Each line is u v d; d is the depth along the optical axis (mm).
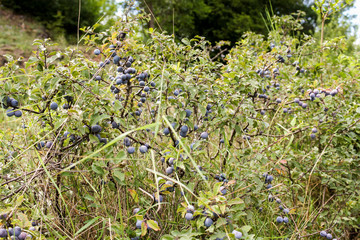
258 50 4293
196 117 2578
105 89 2199
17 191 1786
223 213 1510
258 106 3564
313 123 3098
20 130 2527
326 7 3945
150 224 1600
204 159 2818
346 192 2727
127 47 2199
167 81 2123
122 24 2451
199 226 1577
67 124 1898
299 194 3023
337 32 7918
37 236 1572
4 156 2219
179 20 12648
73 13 16281
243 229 1626
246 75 2318
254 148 2570
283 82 3555
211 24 16516
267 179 2291
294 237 2322
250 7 16922
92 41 2445
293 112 3270
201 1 14695
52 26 14875
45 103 2031
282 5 18359
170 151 1914
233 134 2619
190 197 2342
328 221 2617
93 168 1788
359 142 3033
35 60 1941
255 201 2262
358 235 2811
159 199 1800
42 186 2141
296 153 2691
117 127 2074
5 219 1523
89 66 2295
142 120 2920
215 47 3535
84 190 2396
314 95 2836
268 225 2549
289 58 3779
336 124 2756
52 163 1984
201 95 2107
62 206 2230
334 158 2951
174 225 2162
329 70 4410
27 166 2361
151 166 2529
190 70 2402
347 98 3242
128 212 2006
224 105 2244
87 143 2258
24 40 11594
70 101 2049
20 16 15203
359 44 7598
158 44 2770
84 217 2256
